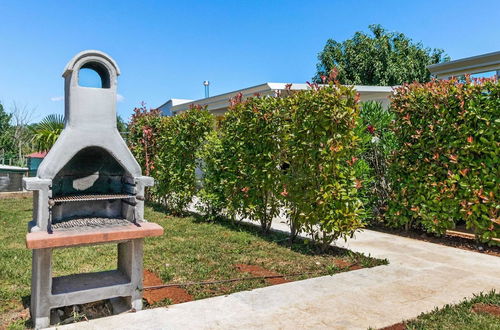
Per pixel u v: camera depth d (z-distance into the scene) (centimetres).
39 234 322
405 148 733
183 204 952
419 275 481
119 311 376
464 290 427
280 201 721
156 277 474
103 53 361
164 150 1048
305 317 351
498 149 593
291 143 642
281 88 1191
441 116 672
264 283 455
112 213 415
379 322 341
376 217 802
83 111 355
